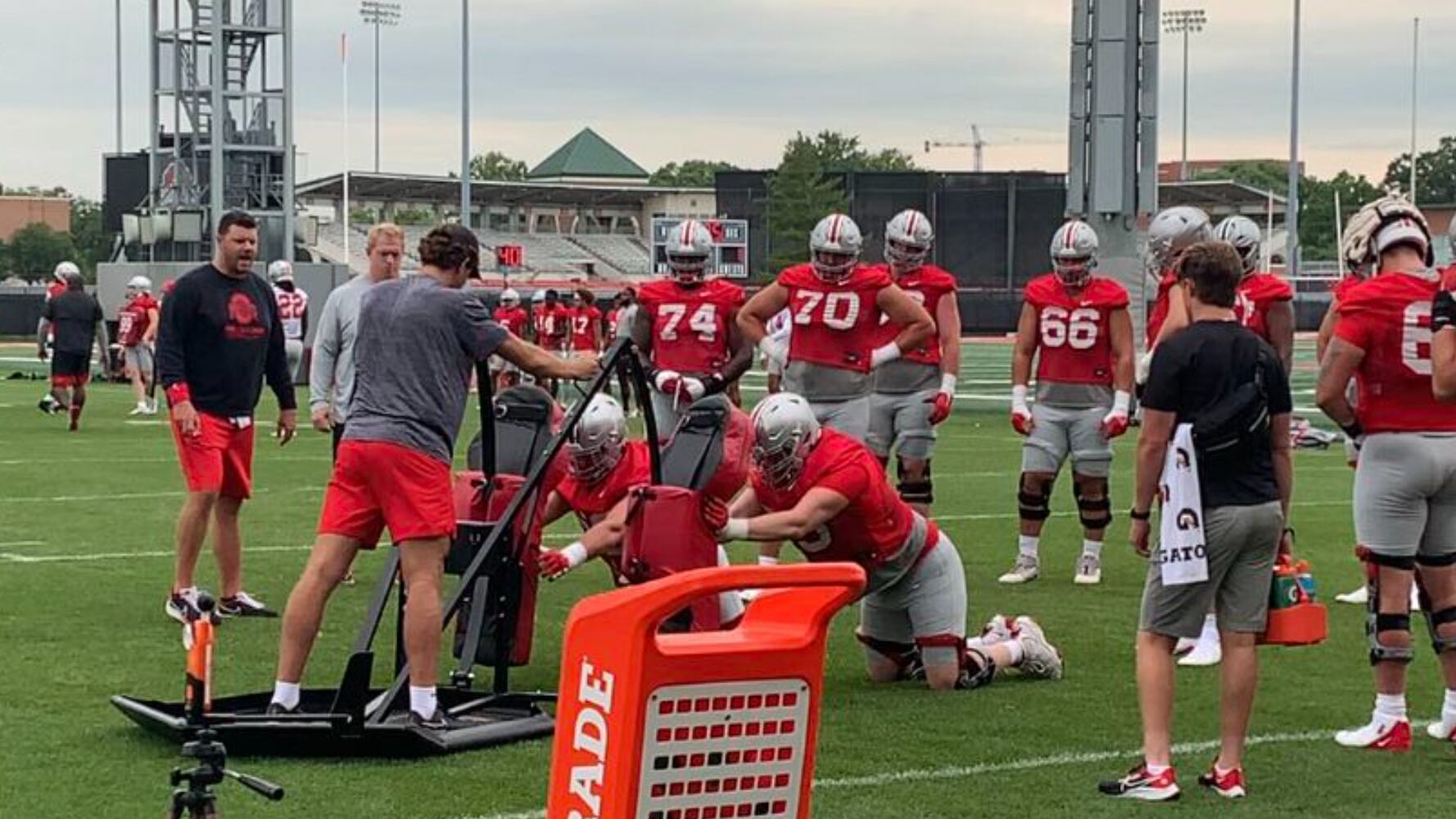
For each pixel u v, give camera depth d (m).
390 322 6.59
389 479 6.54
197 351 8.95
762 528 6.99
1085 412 10.71
